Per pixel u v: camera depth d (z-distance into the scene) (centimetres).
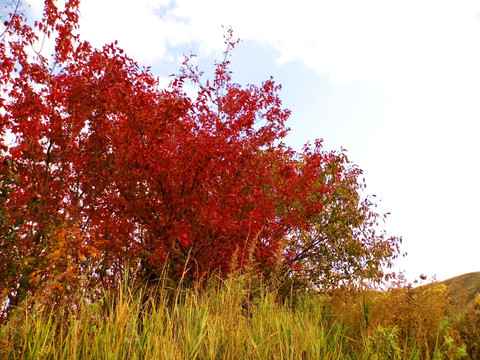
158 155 794
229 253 807
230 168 852
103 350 367
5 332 360
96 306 416
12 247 591
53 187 834
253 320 485
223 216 812
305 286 1072
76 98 803
